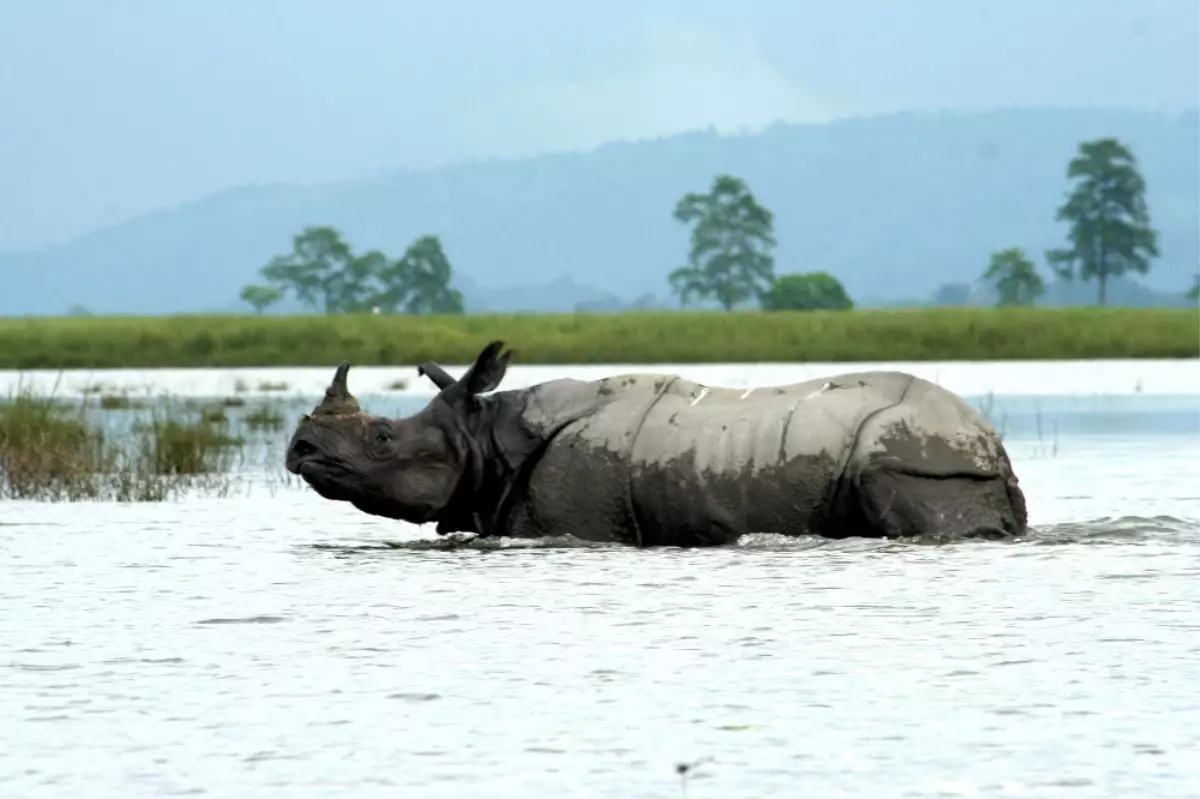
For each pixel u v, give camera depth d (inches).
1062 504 2453.2
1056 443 3607.3
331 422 2016.5
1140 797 1040.8
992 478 1953.7
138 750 1152.8
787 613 1581.0
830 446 1932.8
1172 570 1795.0
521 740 1170.6
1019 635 1480.1
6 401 5221.5
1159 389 6033.5
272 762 1124.5
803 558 1863.9
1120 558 1870.1
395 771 1103.0
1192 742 1151.0
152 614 1625.2
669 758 1125.7
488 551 1983.3
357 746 1159.6
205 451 3228.3
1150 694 1274.6
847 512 1931.6
